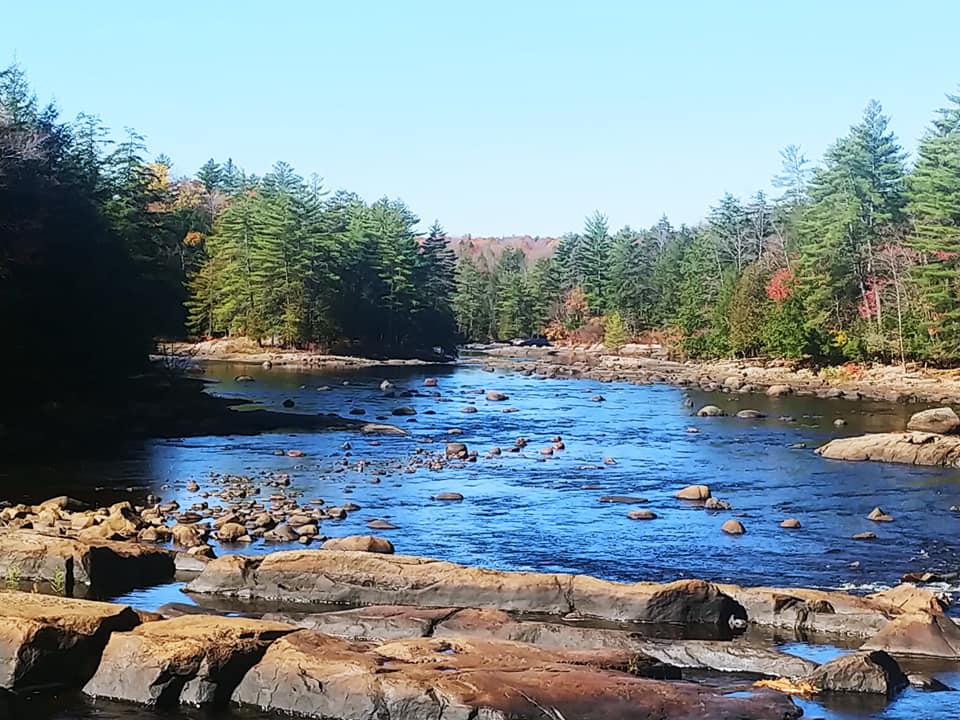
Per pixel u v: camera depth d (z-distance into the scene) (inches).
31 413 1496.1
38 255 1523.1
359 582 650.8
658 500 1036.5
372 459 1302.9
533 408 2106.3
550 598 629.0
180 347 3678.6
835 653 560.7
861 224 3294.8
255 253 3767.2
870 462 1337.4
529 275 6323.8
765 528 904.9
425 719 438.6
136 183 2596.0
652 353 4520.2
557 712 435.8
